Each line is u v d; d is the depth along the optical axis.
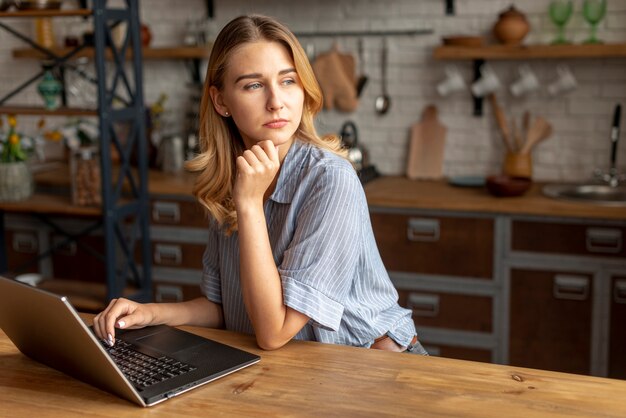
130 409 1.25
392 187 3.78
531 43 3.82
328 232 1.56
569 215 3.23
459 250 3.42
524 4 3.80
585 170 3.85
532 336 3.37
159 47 4.34
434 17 3.96
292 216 1.65
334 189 1.59
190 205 3.80
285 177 1.68
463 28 3.92
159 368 1.39
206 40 4.23
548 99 3.86
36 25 4.40
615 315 3.24
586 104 3.80
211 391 1.31
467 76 3.96
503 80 3.92
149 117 4.38
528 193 3.55
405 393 1.28
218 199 1.77
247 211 1.51
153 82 4.53
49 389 1.34
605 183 3.71
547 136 3.86
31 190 3.90
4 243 4.18
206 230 3.80
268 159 1.52
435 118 4.04
